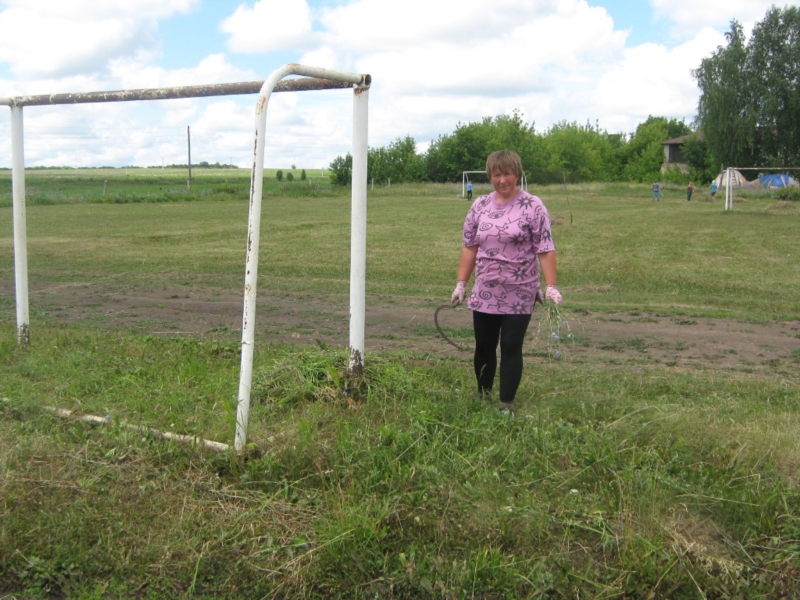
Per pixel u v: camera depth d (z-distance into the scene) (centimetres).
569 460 376
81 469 369
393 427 410
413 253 1606
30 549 306
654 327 817
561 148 9175
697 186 6094
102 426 425
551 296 439
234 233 2089
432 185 6212
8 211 2989
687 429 418
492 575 288
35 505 331
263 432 410
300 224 2431
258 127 379
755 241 1861
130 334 720
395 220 2650
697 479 359
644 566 289
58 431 417
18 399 466
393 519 319
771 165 5881
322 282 1171
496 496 338
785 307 959
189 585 290
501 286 452
